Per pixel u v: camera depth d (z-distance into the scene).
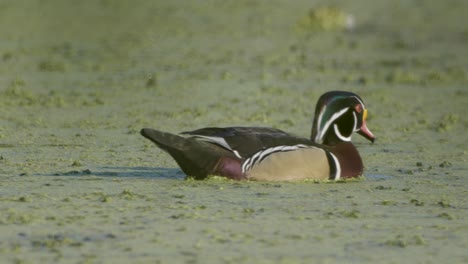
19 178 13.55
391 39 35.03
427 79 26.78
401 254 9.90
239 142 13.40
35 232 10.43
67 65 27.59
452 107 22.62
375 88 25.11
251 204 12.01
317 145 13.80
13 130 18.23
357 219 11.41
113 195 12.38
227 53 30.39
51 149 16.31
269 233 10.60
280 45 32.59
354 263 9.53
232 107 21.58
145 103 21.91
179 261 9.46
